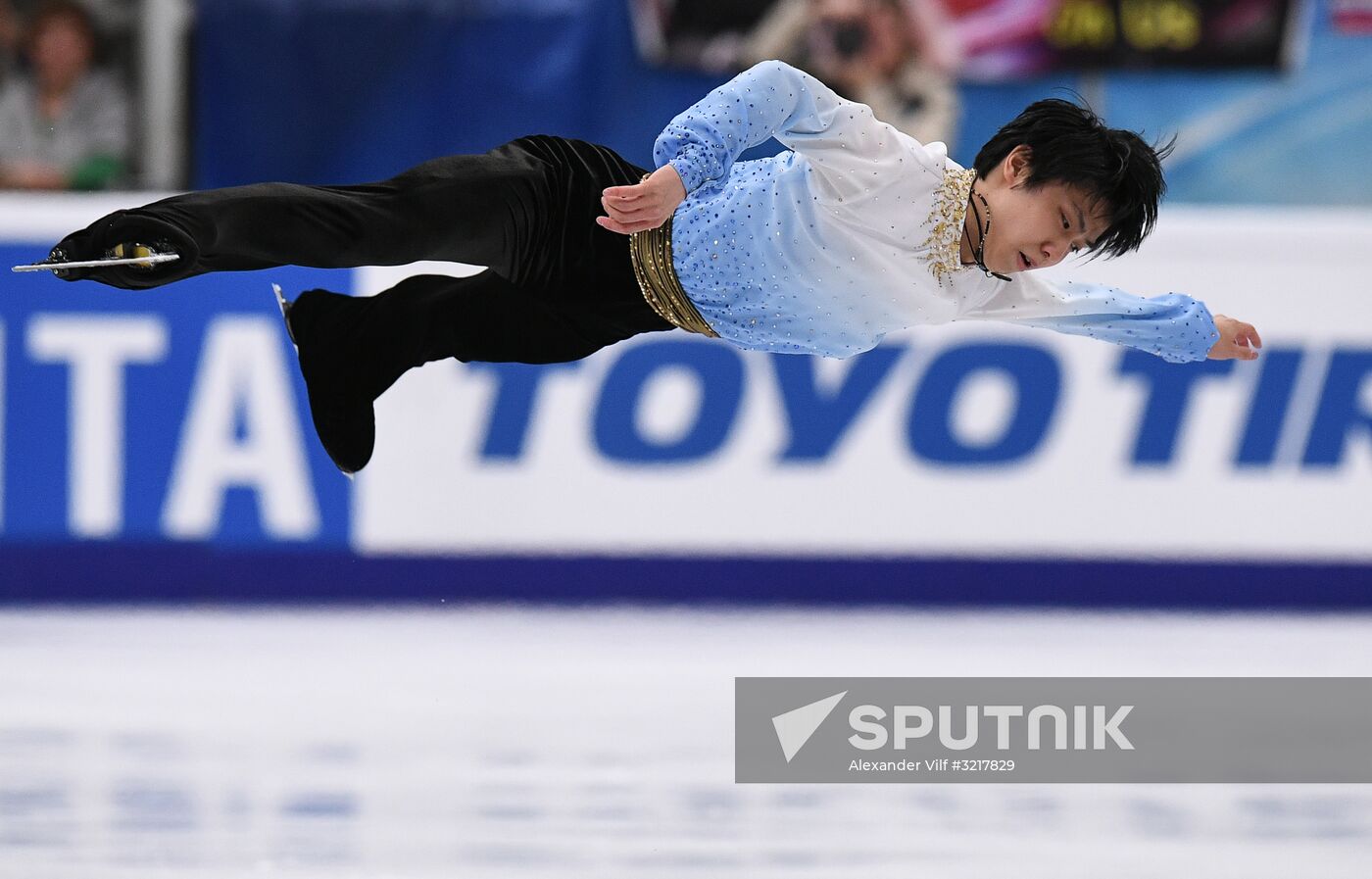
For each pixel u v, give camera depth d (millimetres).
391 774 15141
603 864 12000
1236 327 13430
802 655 23031
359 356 13203
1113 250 12117
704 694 19922
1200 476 27562
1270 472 27625
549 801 14148
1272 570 27750
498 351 13141
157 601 27000
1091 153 11625
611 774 15289
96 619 25719
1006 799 14531
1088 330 13172
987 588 27625
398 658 22594
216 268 11297
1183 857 12469
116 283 10914
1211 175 29922
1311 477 27656
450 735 17156
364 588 27266
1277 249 27391
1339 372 27578
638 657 22812
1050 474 27484
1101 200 11719
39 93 28844
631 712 18641
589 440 27297
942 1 29328
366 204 11477
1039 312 12828
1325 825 13688
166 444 26828
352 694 19750
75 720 17859
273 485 26969
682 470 27359
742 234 12023
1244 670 22266
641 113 29656
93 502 26812
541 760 15898
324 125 29453
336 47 29328
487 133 29578
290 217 11188
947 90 29547
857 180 11727
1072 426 27438
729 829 13188
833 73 29484
